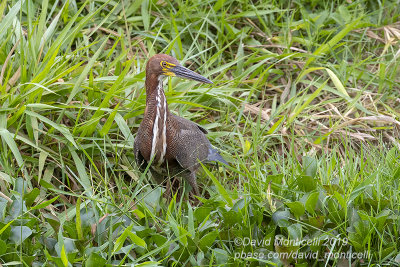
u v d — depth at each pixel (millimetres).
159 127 10867
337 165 10680
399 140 12992
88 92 11500
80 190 10883
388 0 15445
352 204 9422
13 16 10977
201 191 12070
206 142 11594
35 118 10711
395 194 9664
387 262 9008
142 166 11375
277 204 9477
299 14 15031
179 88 12258
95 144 11016
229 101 12203
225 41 14156
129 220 9406
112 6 13672
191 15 13938
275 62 13820
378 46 14930
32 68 11055
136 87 11938
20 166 9922
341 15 14570
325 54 14062
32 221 8797
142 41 13383
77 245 8617
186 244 8680
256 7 14398
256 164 10336
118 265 8172
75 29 11523
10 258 8383
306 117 13008
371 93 13789
